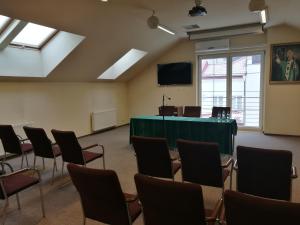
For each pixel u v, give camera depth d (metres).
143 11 4.68
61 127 6.27
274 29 6.19
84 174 1.77
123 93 8.66
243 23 5.85
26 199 3.13
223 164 2.65
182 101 7.82
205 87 7.62
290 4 4.53
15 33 4.28
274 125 6.52
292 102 6.26
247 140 5.96
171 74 7.78
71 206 2.95
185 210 1.53
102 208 1.91
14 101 5.14
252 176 2.31
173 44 7.55
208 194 3.18
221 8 4.72
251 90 7.07
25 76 5.05
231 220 1.34
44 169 4.25
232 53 7.09
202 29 6.28
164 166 2.83
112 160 4.68
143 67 8.20
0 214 2.77
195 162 2.59
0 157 4.83
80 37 4.85
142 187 1.61
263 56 6.76
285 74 6.24
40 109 5.70
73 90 6.61
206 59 7.48
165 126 5.13
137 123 5.46
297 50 6.05
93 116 7.19
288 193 2.21
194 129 4.85
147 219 1.76
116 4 4.21
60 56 5.17
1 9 3.37
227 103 7.38
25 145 4.19
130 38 5.82
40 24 3.98
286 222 1.16
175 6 4.48
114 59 6.47
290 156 2.10
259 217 1.22
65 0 3.67
